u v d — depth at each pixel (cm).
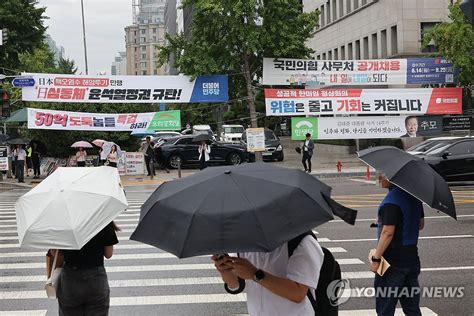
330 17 5069
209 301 764
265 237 308
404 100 2866
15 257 1059
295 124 2825
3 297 795
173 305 748
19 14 3856
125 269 947
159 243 320
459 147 2094
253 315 370
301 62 2822
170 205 330
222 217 313
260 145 2712
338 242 1127
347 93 2845
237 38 2880
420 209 558
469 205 1572
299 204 328
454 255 992
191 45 2900
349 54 4678
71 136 3622
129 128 2792
